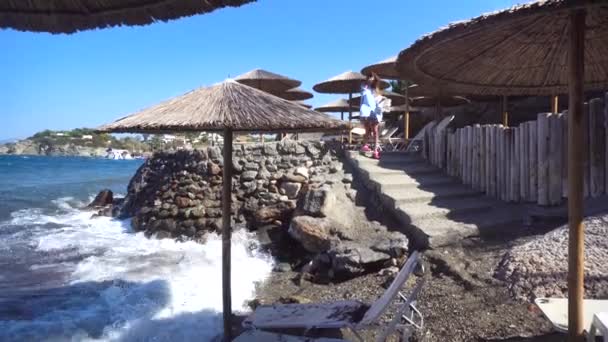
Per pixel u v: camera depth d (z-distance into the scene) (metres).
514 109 17.23
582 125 2.88
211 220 9.49
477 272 5.49
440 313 4.81
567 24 3.23
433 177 9.03
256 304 6.11
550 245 5.38
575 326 2.96
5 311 5.86
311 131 4.73
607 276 4.48
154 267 7.80
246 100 4.63
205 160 10.02
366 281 6.27
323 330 4.67
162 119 4.15
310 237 7.47
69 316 5.72
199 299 6.34
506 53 3.75
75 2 2.91
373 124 9.80
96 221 12.45
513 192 7.59
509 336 4.13
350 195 8.52
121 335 5.26
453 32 2.98
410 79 4.16
